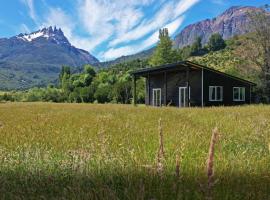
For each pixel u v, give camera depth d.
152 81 53.16
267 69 64.19
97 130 9.91
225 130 9.88
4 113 21.78
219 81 45.09
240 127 10.45
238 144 7.28
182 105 47.31
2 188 3.97
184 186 3.75
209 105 44.38
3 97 105.19
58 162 5.20
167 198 3.54
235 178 4.32
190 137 7.61
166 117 15.77
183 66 42.12
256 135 8.40
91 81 116.62
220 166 4.86
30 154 5.88
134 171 4.52
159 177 4.07
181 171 4.50
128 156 5.49
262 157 5.67
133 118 15.05
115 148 6.53
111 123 12.45
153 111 22.20
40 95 105.56
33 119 15.05
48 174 4.60
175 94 48.53
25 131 10.12
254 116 14.86
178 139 7.42
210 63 119.94
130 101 76.38
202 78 43.97
